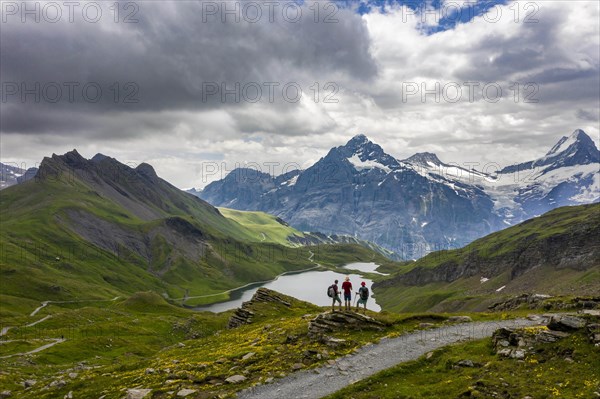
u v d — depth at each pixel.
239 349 57.25
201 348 71.81
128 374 53.66
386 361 44.38
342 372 42.56
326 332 55.53
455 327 55.09
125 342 141.38
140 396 41.19
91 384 52.25
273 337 61.22
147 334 157.75
